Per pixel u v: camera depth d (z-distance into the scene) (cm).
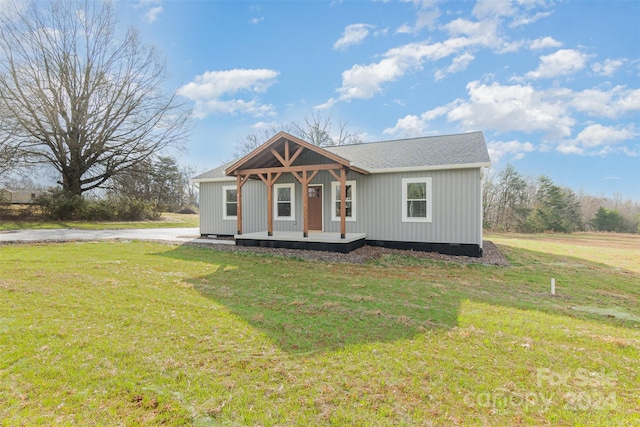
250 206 1352
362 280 672
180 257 891
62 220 2019
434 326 418
